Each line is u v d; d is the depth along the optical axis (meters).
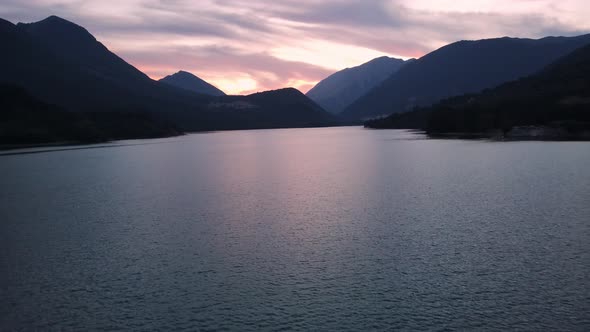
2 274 24.20
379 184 50.81
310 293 21.09
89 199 45.59
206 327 18.30
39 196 47.78
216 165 78.06
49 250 28.17
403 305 19.69
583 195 40.41
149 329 18.23
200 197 45.66
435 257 25.20
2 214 38.78
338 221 33.84
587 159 68.19
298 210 38.09
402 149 102.44
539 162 66.50
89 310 19.91
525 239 27.88
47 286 22.52
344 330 17.83
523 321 18.11
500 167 62.44
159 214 37.81
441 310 19.16
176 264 25.22
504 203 38.22
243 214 37.09
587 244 26.58
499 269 23.19
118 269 24.62
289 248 27.59
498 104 159.38
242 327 18.23
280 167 72.56
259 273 23.61
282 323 18.47
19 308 20.20
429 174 57.78
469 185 48.00
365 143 133.25
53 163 86.31
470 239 28.27
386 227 31.67
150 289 21.92
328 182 53.84
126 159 93.50
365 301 20.16
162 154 106.94
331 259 25.42
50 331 18.22
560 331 17.34
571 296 20.02
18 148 135.25
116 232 32.12
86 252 27.66
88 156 102.81
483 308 19.20
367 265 24.33
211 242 29.23
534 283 21.39
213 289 21.77
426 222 32.69
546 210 35.12
